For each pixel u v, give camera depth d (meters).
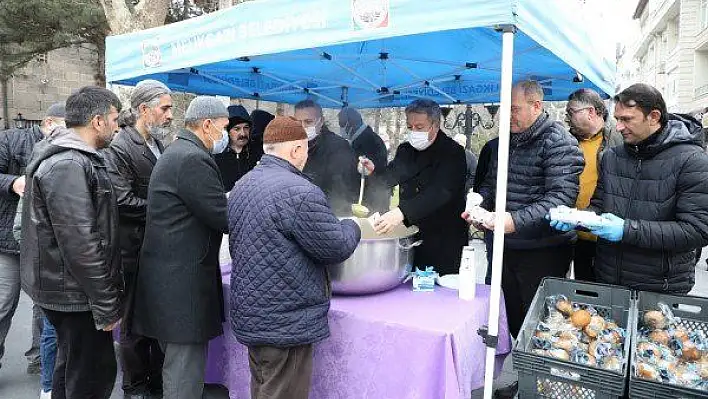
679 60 23.89
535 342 1.69
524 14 1.59
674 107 24.83
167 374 2.08
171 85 3.90
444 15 1.59
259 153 4.21
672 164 1.84
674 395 1.34
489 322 1.85
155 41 2.55
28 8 8.27
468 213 2.03
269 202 1.67
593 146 2.58
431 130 2.53
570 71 3.25
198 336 2.05
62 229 1.77
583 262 2.74
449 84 4.38
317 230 1.66
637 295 1.85
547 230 2.09
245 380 2.34
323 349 2.01
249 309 1.71
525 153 2.23
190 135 2.06
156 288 2.02
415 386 1.79
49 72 14.47
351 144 3.79
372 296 2.15
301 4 1.88
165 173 1.99
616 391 1.42
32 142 2.88
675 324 1.73
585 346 1.66
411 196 2.69
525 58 2.87
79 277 1.81
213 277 2.11
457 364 1.76
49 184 1.77
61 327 1.97
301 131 1.80
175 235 2.00
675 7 26.78
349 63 3.53
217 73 3.85
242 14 2.08
